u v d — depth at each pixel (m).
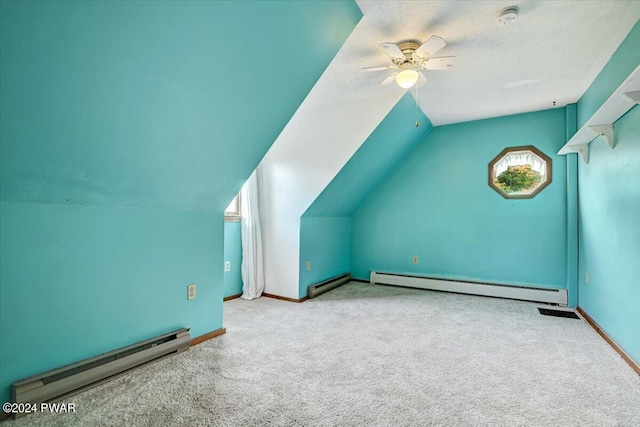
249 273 4.05
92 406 1.74
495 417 1.67
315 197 3.80
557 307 3.68
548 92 3.33
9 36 1.10
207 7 1.38
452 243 4.51
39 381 1.74
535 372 2.15
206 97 1.81
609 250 2.69
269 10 1.56
